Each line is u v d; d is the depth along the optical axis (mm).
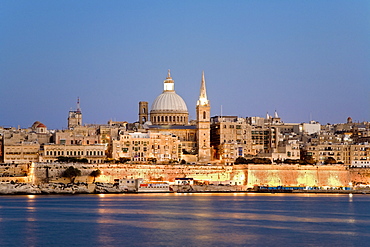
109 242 194125
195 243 193125
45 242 194000
